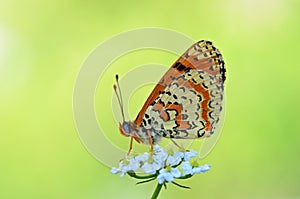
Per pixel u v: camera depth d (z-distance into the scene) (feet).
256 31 1.15
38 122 1.10
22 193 1.06
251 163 1.07
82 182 1.05
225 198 1.06
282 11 1.15
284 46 1.13
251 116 1.09
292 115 1.09
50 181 1.06
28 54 1.15
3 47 1.16
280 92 1.10
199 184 1.05
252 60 1.13
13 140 1.09
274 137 1.08
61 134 1.09
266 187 1.06
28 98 1.12
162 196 1.03
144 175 0.79
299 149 1.08
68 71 1.14
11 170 1.07
